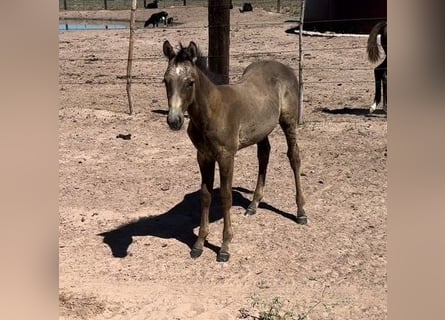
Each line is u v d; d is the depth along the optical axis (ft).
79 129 20.13
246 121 10.86
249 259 11.08
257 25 47.09
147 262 11.14
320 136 18.54
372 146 17.48
